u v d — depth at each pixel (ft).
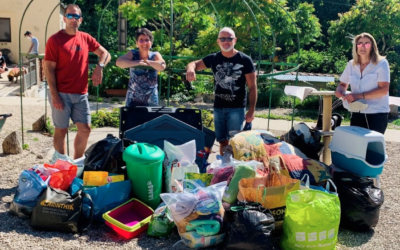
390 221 13.79
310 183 13.12
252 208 11.27
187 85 48.93
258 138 14.56
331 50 70.59
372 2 59.31
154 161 12.75
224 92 16.11
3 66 51.80
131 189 13.16
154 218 11.90
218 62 15.84
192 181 12.43
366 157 14.44
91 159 14.12
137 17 47.60
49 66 14.71
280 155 13.64
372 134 13.69
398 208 14.94
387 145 26.89
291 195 11.46
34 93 42.11
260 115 38.45
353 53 15.05
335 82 54.80
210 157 20.57
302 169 13.33
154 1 47.11
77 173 13.87
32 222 11.98
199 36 47.62
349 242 12.28
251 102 16.22
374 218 12.78
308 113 42.78
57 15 64.39
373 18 58.70
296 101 47.65
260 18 45.60
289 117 38.40
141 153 12.87
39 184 12.53
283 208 11.96
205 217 11.27
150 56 16.49
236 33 47.24
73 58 14.97
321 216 10.93
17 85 45.06
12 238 11.46
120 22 48.39
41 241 11.40
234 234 10.91
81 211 12.01
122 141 14.24
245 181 12.09
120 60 16.01
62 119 15.43
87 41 15.78
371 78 14.52
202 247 11.27
